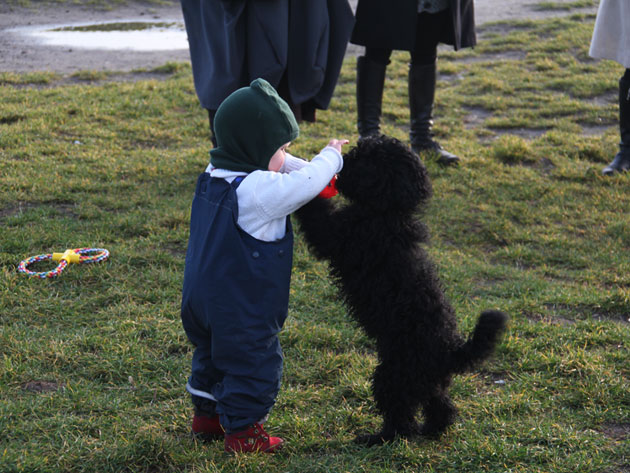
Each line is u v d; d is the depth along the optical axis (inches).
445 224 240.4
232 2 193.0
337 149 112.4
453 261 211.2
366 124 287.3
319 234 113.4
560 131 337.1
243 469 113.7
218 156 111.7
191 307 112.2
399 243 113.2
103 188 247.0
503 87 406.9
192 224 114.9
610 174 283.7
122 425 127.0
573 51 484.7
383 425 126.0
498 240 231.9
